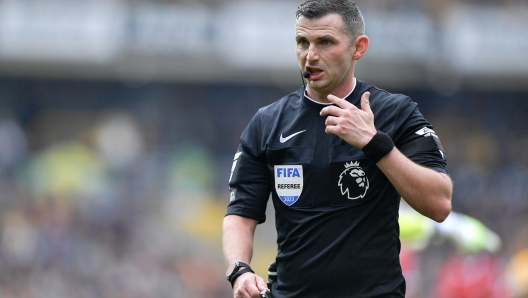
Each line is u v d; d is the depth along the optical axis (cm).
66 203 5044
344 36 1045
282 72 6431
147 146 6284
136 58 6097
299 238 1052
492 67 6844
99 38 5981
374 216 1036
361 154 1035
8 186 5172
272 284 1109
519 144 7588
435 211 1000
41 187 5319
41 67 6056
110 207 5100
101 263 4672
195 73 6297
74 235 4778
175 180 5684
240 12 6275
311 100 1073
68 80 6512
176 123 6619
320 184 1047
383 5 6550
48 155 5584
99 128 6425
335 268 1029
